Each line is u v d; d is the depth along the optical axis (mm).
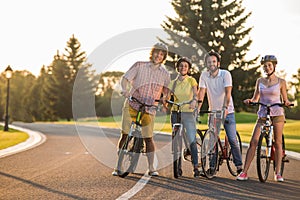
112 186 7684
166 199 6672
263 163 8461
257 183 8141
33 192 7098
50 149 14539
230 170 8953
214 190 7402
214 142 8680
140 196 6867
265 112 8492
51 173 9125
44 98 87312
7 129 28875
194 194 7055
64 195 6879
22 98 121688
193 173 9258
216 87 8703
